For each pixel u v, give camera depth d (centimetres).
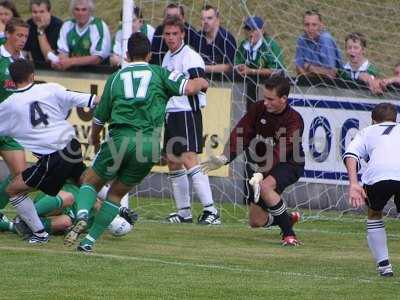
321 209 3988
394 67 4309
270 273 2492
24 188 2836
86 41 4191
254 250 2956
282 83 3059
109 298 2109
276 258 2789
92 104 2859
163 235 3209
